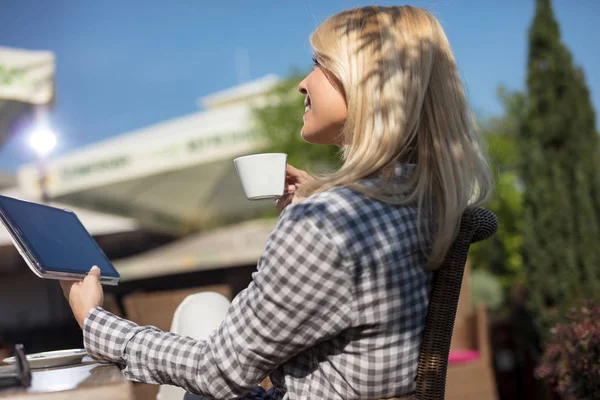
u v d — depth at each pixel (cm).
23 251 120
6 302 812
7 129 502
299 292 105
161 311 324
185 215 785
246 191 149
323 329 107
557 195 421
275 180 147
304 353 113
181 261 707
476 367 373
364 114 118
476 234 127
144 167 696
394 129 116
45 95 445
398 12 125
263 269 108
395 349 111
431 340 115
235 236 773
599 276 409
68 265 127
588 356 226
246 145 694
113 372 105
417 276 114
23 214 130
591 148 427
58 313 816
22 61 448
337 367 110
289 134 684
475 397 370
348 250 106
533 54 438
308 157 677
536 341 450
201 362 113
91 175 696
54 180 696
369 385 110
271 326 107
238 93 760
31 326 748
